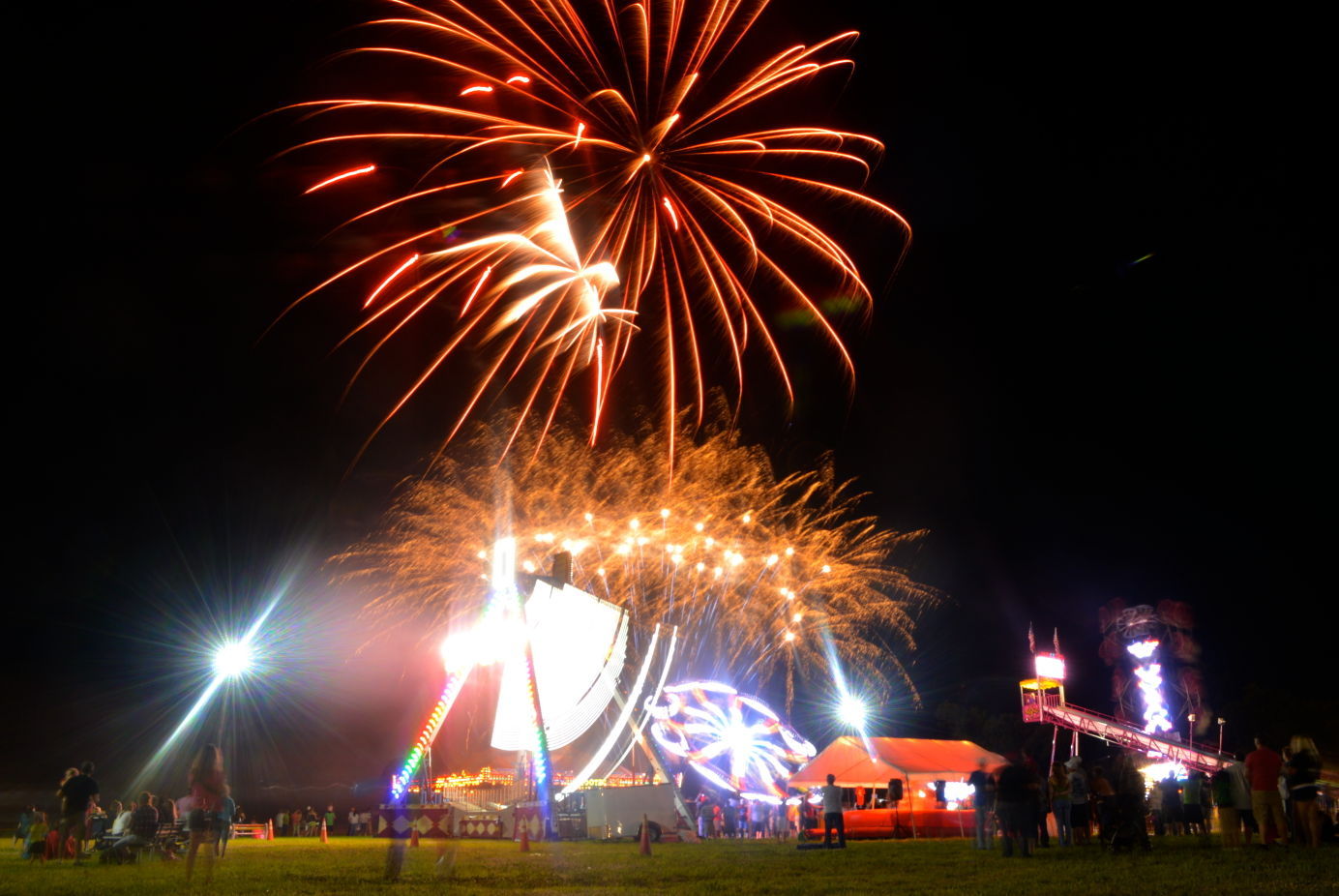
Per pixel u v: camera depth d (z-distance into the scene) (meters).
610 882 14.56
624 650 29.30
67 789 22.05
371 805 46.03
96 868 19.11
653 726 36.50
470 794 35.06
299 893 13.32
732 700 40.53
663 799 29.91
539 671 28.66
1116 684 63.88
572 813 31.33
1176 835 28.70
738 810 38.12
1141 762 50.28
